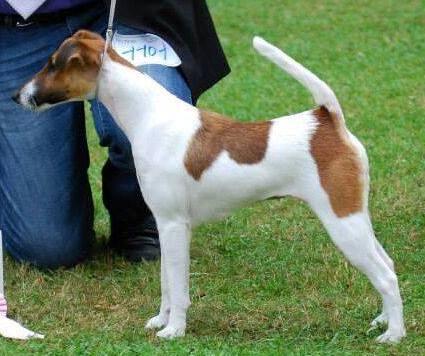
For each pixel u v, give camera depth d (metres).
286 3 18.31
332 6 18.00
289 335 7.00
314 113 6.67
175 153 6.70
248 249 8.92
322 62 14.88
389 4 17.92
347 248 6.54
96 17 8.54
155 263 8.68
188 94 8.30
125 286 8.20
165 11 8.33
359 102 13.02
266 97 13.34
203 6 8.69
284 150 6.57
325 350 6.61
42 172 8.56
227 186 6.67
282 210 9.79
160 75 8.12
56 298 7.94
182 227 6.80
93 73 6.81
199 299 7.83
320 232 9.19
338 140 6.57
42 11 8.43
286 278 8.20
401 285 7.90
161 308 7.18
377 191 10.05
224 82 14.01
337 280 8.06
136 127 6.82
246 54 15.44
